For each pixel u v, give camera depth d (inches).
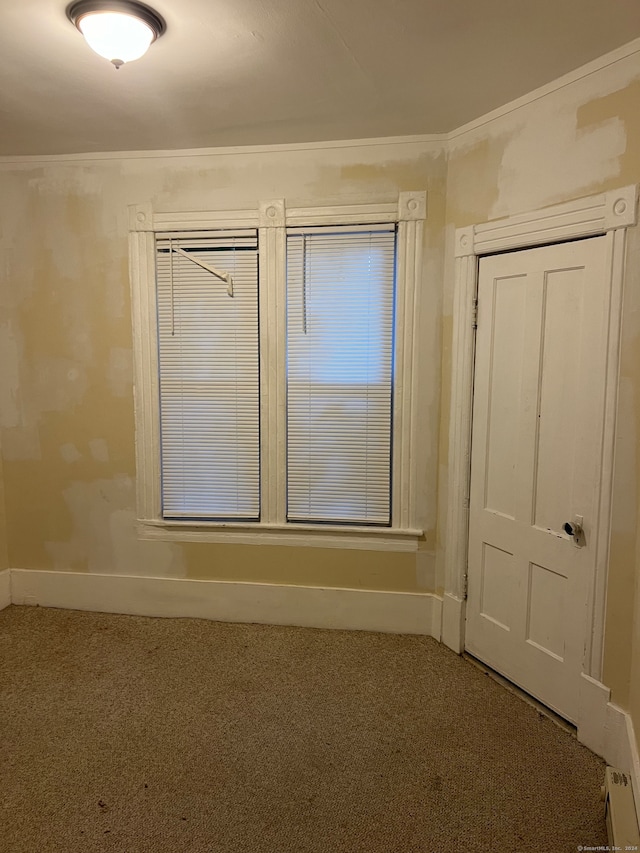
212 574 125.6
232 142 111.3
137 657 110.7
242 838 69.2
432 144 107.7
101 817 72.3
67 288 122.0
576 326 85.5
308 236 114.3
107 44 69.3
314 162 112.0
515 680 100.0
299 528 120.8
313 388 118.1
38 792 76.4
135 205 117.6
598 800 75.5
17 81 85.5
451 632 113.0
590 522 84.4
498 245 97.0
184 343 120.5
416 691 99.7
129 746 85.5
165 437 123.6
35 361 125.1
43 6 65.9
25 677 103.7
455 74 83.8
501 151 96.0
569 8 67.1
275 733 88.6
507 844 68.6
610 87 78.2
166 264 118.9
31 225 121.3
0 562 130.1
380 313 114.1
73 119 100.0
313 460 120.0
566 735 88.4
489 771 80.7
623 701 80.9
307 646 114.9
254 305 117.8
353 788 77.4
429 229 109.5
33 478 128.6
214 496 123.9
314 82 86.3
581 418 85.3
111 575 128.6
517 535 97.7
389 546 118.4
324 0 65.1
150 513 125.3
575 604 87.6
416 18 69.1
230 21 69.4
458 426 108.0
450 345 109.9
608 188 79.4
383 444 117.3
